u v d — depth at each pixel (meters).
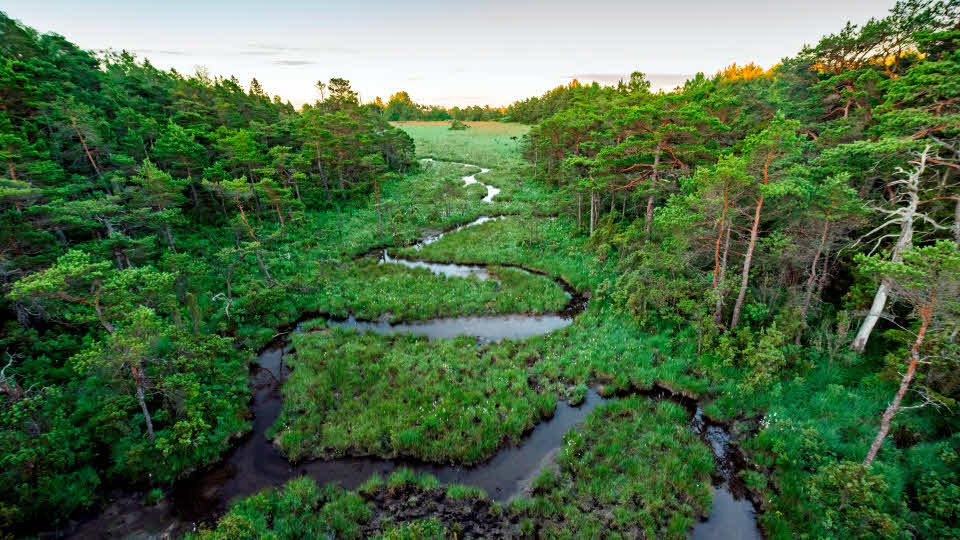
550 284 26.20
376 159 36.59
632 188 30.06
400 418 14.62
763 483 11.99
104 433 12.84
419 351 19.20
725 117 28.62
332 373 17.55
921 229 16.25
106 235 23.81
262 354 19.72
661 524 10.87
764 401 14.95
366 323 22.55
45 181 20.53
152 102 40.91
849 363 15.36
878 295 14.61
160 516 11.36
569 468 12.85
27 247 15.86
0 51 27.22
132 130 31.41
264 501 11.52
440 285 26.08
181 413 13.62
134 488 12.15
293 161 37.25
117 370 12.51
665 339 19.03
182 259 21.62
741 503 11.68
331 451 13.68
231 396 15.86
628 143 24.44
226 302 22.11
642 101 35.22
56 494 11.12
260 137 45.19
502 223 39.38
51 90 26.25
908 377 9.59
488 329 21.72
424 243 35.94
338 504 11.52
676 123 24.12
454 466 13.08
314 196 44.03
